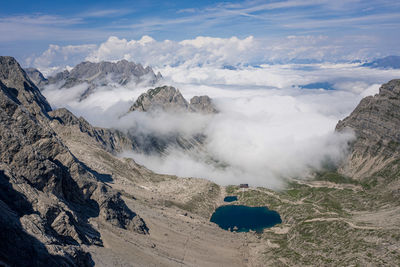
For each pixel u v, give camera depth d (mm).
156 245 193250
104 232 166000
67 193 177625
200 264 195250
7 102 184000
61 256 107000
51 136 192250
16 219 108500
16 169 146750
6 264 90688
